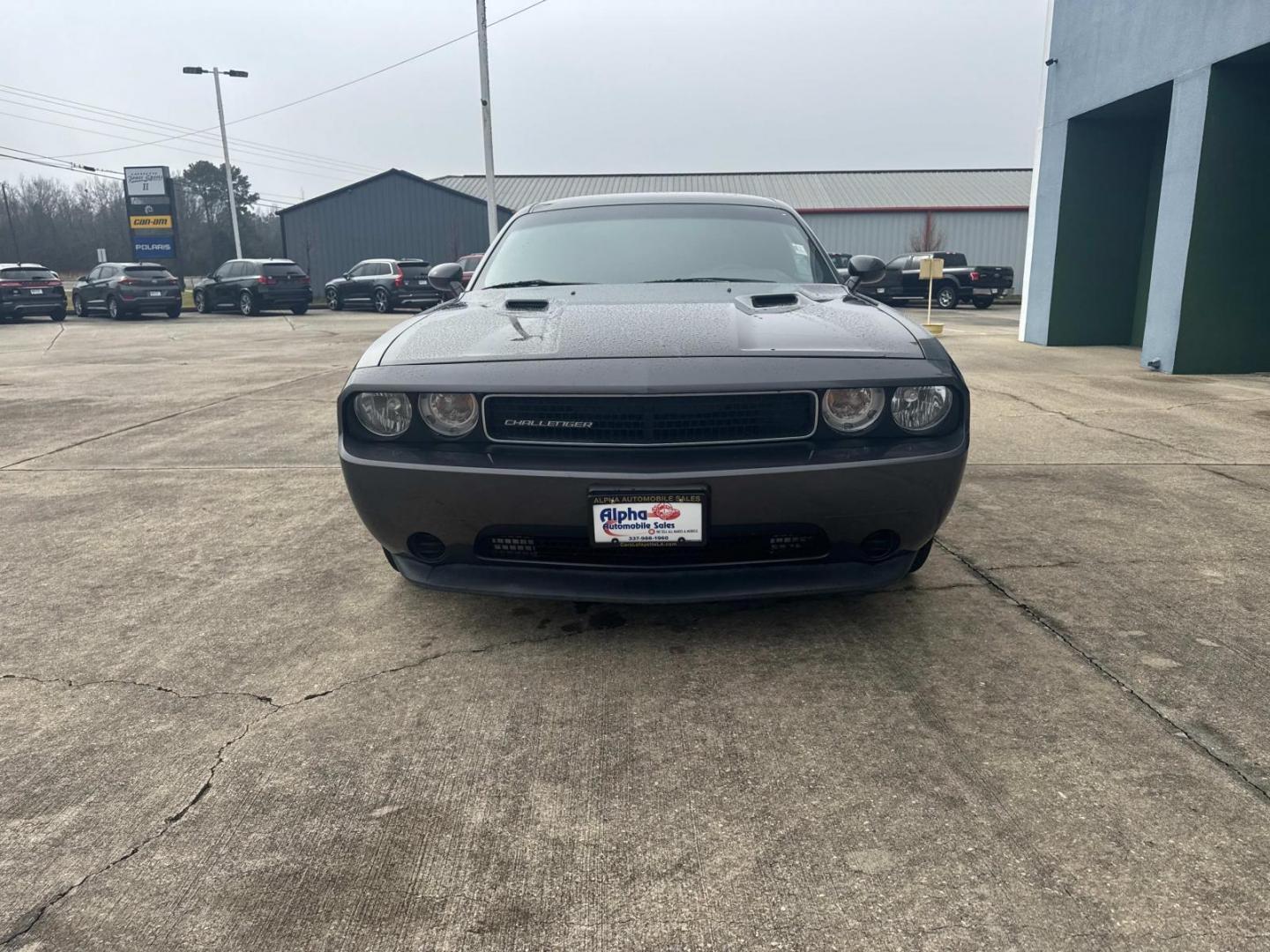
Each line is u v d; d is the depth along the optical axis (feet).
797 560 7.48
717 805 5.76
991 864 5.14
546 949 4.59
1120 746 6.34
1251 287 26.30
